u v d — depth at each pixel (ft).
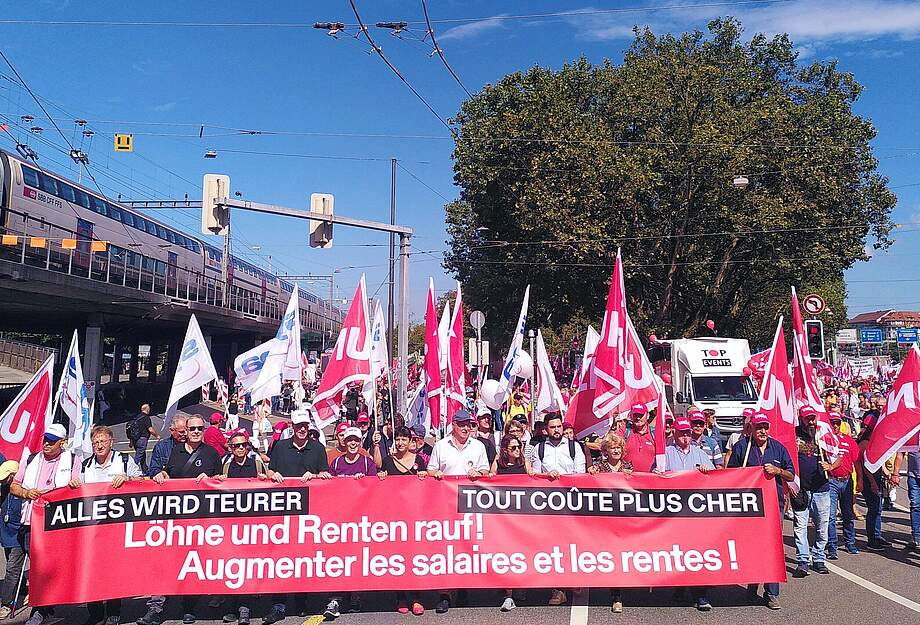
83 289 78.59
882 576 26.66
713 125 92.99
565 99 100.12
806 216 97.04
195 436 23.36
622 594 24.63
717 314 115.75
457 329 39.60
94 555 21.66
